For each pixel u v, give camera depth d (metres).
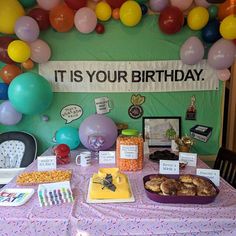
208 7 1.96
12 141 2.07
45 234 1.07
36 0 1.91
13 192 1.29
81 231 1.06
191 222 1.07
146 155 1.92
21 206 1.16
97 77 2.11
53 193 1.24
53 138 2.19
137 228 1.07
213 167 2.07
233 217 1.08
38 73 2.09
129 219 1.06
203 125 2.23
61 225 1.06
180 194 1.18
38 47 1.90
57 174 1.49
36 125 2.17
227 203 1.19
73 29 2.04
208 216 1.08
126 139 1.59
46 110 2.15
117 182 1.30
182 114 2.20
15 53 1.80
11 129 2.17
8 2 1.81
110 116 2.17
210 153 2.26
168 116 2.20
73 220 1.06
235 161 1.75
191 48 1.93
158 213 1.10
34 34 1.82
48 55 1.98
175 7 1.89
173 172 1.53
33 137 2.10
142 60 2.11
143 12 1.97
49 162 1.64
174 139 2.04
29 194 1.26
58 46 2.06
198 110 2.20
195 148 2.24
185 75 2.14
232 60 1.94
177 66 2.12
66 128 2.04
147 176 1.38
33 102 1.84
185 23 2.03
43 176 1.46
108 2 1.91
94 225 1.06
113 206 1.16
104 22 2.04
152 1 1.91
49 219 1.06
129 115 2.18
